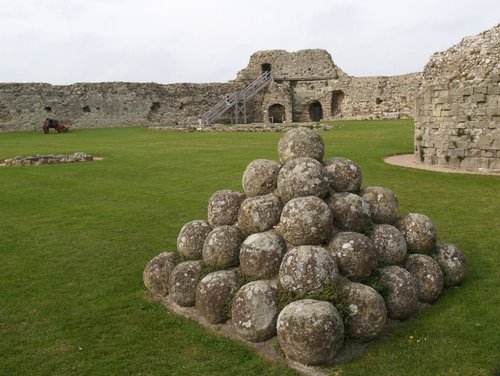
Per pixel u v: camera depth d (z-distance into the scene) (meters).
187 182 15.45
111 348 5.92
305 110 53.28
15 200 13.75
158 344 5.97
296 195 6.46
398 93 48.12
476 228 9.82
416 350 5.55
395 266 6.33
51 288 7.68
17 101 42.25
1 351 5.90
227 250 6.52
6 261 8.91
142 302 7.09
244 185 7.12
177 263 7.18
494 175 15.29
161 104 49.00
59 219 11.62
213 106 50.97
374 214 7.02
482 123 15.95
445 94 16.66
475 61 16.16
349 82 51.06
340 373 5.16
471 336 5.77
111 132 37.56
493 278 7.35
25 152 24.19
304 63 55.69
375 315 5.50
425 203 11.95
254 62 56.56
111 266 8.55
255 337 5.70
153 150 23.84
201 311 6.27
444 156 16.95
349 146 22.72
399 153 20.48
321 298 5.52
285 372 5.25
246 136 30.31
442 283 6.64
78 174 17.52
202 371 5.41
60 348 5.95
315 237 6.02
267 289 5.75
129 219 11.43
